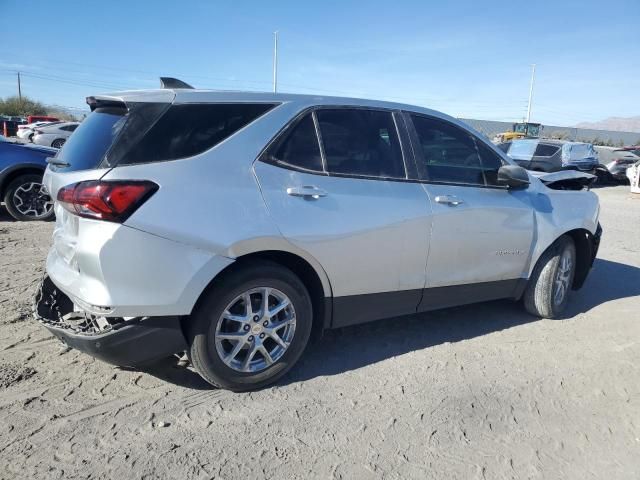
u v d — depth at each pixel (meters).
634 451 2.87
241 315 3.09
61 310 3.20
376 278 3.55
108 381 3.24
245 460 2.60
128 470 2.47
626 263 7.25
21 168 7.66
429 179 3.83
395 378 3.51
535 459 2.74
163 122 2.91
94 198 2.66
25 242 6.54
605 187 20.84
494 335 4.35
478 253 4.08
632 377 3.72
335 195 3.32
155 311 2.79
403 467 2.62
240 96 3.21
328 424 2.94
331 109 3.50
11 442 2.61
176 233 2.77
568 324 4.70
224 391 3.21
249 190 3.02
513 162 4.38
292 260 3.27
